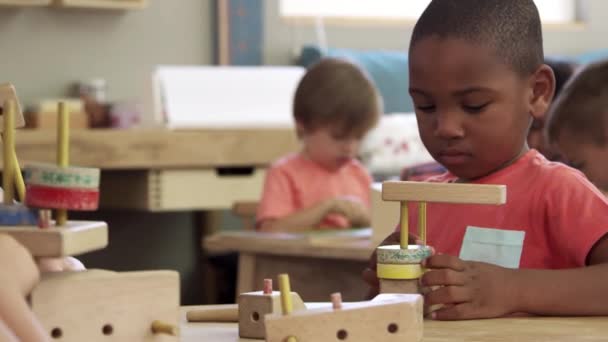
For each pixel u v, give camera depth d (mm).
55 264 887
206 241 2520
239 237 2455
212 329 979
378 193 2246
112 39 4094
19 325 715
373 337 824
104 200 3768
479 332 963
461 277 1061
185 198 3619
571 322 1042
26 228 788
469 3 1225
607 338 922
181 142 3576
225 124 3820
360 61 4449
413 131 4250
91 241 807
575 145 1978
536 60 1274
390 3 4926
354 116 3107
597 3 5207
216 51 4297
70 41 4023
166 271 842
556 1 5312
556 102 2076
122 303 812
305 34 4504
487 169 1271
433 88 1214
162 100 3863
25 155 3309
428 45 1214
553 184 1256
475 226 1297
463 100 1212
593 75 1990
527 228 1269
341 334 824
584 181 1263
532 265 1257
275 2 4434
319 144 3137
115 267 4156
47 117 3572
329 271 2340
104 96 4031
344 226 3041
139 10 4145
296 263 2383
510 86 1229
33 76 3967
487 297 1068
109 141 3457
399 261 1036
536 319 1067
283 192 3135
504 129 1235
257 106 3930
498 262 1272
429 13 1238
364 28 4672
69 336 786
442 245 1315
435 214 1344
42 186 794
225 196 3684
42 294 772
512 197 1278
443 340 912
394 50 4734
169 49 4207
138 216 4184
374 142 4188
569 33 5137
